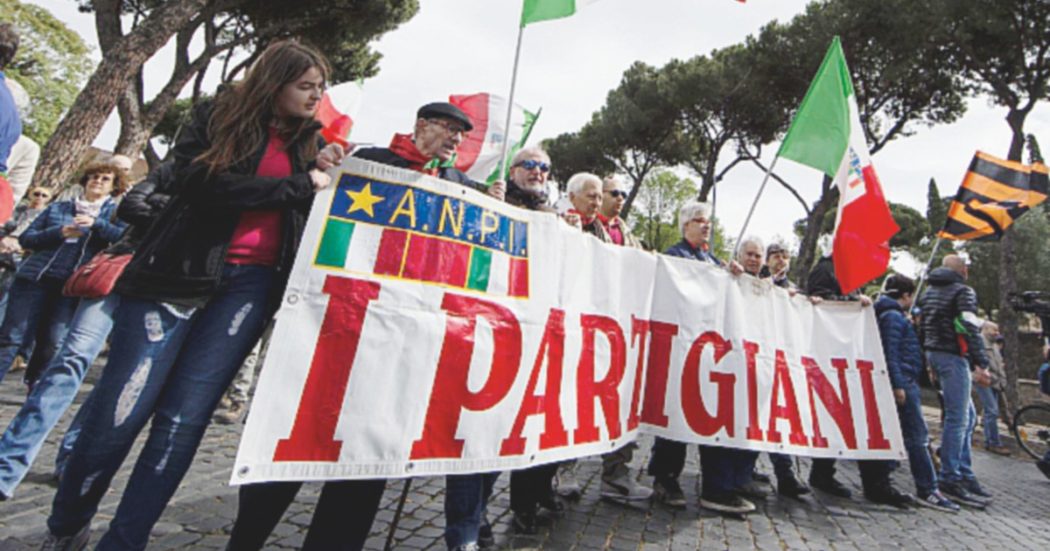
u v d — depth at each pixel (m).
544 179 2.95
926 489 4.39
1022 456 8.21
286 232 1.78
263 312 1.76
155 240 1.65
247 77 1.76
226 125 1.69
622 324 3.02
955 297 4.84
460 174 2.38
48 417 2.64
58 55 21.78
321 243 1.80
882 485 4.32
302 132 1.82
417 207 2.01
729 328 3.52
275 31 12.61
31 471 2.98
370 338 1.84
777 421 3.61
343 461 1.75
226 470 3.41
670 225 40.09
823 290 4.57
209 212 1.67
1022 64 10.87
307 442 1.70
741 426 3.42
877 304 4.67
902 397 4.30
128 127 10.52
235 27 13.36
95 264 2.71
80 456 1.57
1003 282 10.90
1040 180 6.06
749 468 3.74
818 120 4.10
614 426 2.87
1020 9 10.52
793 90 15.54
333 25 13.18
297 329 1.72
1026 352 16.75
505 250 2.27
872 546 3.32
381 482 1.90
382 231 1.92
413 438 1.89
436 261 2.02
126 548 1.53
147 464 1.58
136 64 7.95
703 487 3.62
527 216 2.41
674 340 3.34
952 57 12.25
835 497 4.42
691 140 20.55
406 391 1.89
